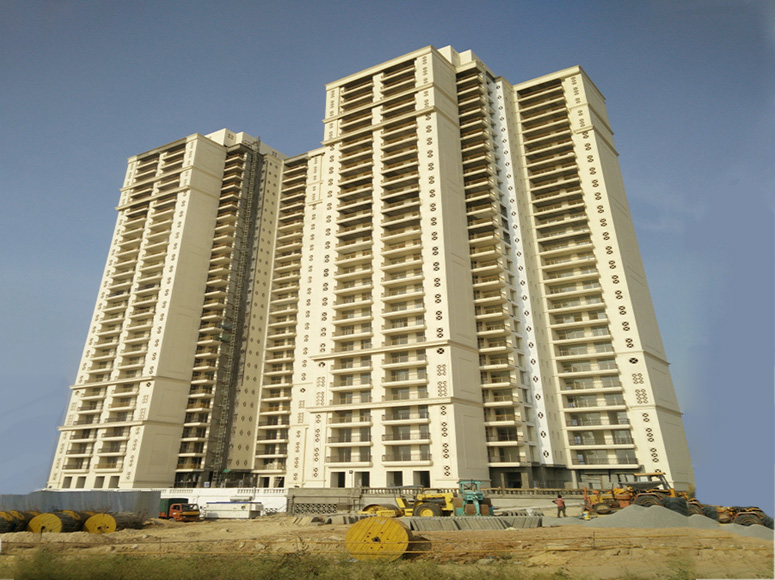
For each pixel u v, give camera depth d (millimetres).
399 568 21281
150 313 98000
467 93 92125
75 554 25688
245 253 107125
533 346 74688
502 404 69625
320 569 21469
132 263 106438
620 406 68812
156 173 116188
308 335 95188
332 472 70875
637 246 84875
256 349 101375
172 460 89062
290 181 115875
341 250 84125
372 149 89125
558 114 89812
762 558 21469
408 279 75312
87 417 95875
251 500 62062
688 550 22812
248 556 24234
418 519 36062
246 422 95125
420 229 78750
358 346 76938
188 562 22359
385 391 71188
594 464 68188
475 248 81688
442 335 70438
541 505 55531
